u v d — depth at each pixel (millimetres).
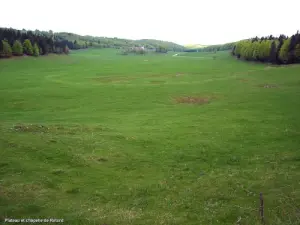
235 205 19516
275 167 26359
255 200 20078
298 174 24156
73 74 106250
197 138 35938
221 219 17969
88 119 46812
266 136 36031
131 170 26000
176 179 24344
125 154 29641
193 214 18547
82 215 17969
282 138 35062
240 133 37688
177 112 52219
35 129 35375
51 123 42406
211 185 22797
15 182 21625
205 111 52438
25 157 26344
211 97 64562
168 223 17422
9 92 66750
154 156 29703
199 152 30984
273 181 22875
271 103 55750
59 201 19625
